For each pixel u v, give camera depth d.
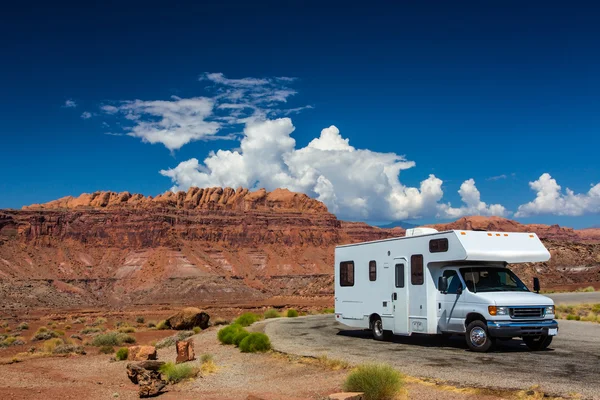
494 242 16.83
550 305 15.80
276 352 18.17
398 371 11.98
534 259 17.19
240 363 17.33
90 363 23.03
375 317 20.42
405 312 18.50
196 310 43.16
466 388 11.05
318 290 147.12
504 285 16.62
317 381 13.17
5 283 182.38
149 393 14.06
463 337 20.19
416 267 18.16
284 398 11.42
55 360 24.73
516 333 15.25
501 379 11.67
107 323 72.88
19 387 16.66
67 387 16.41
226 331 23.56
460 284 16.58
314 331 24.91
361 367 11.68
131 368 15.12
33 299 173.62
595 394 10.05
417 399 10.63
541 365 13.37
